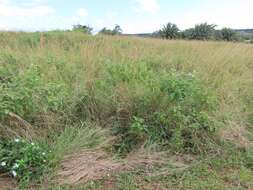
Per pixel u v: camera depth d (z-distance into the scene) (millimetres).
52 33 10430
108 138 3590
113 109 3971
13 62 5215
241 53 8047
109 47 7477
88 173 3057
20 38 9414
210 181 3145
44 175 2953
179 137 3652
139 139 3680
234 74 6473
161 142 3674
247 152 3711
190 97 3980
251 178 3230
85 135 3471
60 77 4594
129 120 3857
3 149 3059
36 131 3434
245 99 5352
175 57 6973
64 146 3248
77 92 4090
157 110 3887
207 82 5504
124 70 4621
